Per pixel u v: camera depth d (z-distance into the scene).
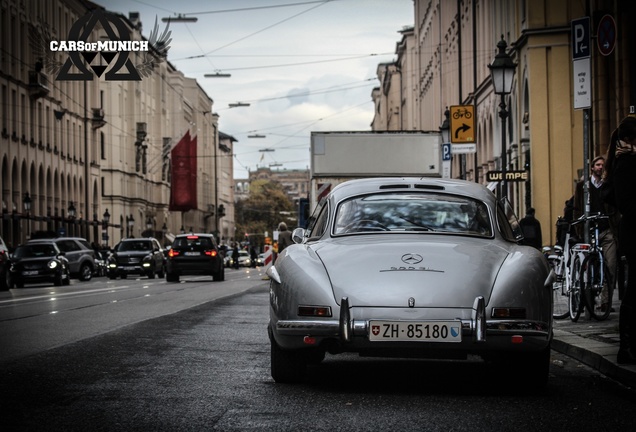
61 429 6.45
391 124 116.88
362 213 9.19
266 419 6.83
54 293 27.91
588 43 13.91
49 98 69.19
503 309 7.76
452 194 9.38
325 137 33.72
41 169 67.75
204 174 138.50
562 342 11.37
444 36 65.50
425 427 6.54
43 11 67.50
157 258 49.16
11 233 60.34
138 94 97.50
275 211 182.75
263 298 23.22
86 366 9.67
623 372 8.87
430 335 7.66
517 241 9.37
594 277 13.95
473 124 29.84
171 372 9.27
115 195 88.38
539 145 34.16
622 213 9.09
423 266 8.01
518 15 36.69
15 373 9.13
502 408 7.35
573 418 6.95
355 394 7.98
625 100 25.12
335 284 7.94
